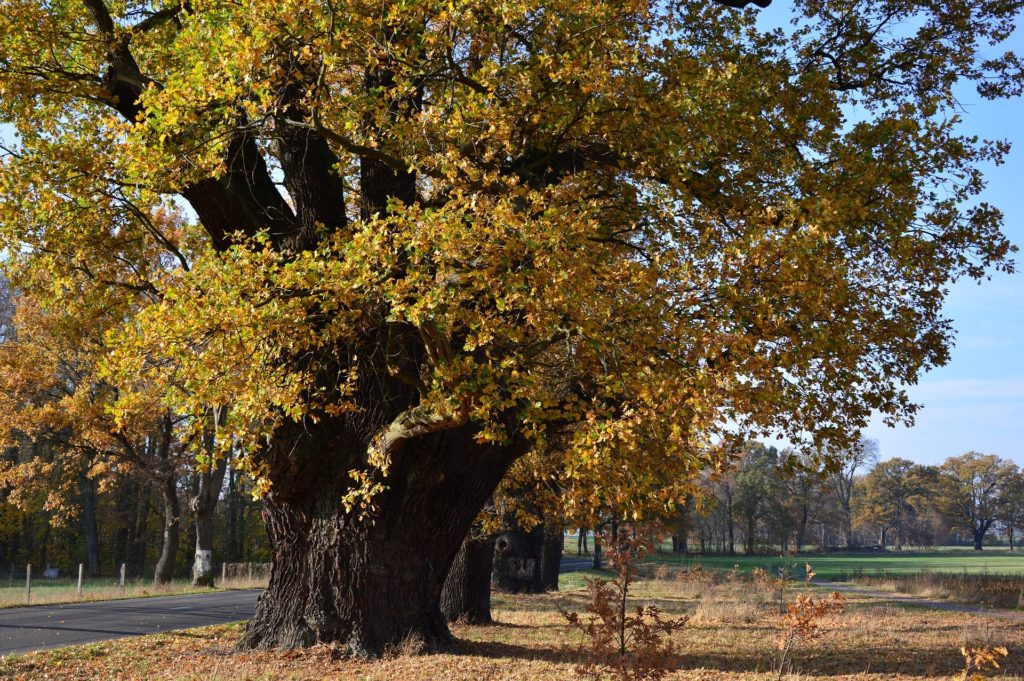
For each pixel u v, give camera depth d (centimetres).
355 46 1006
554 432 1069
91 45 1125
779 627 1753
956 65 1265
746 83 1055
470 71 1102
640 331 857
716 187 1078
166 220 2312
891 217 1059
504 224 807
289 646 1186
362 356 1146
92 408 2731
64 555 5425
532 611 2133
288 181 1218
